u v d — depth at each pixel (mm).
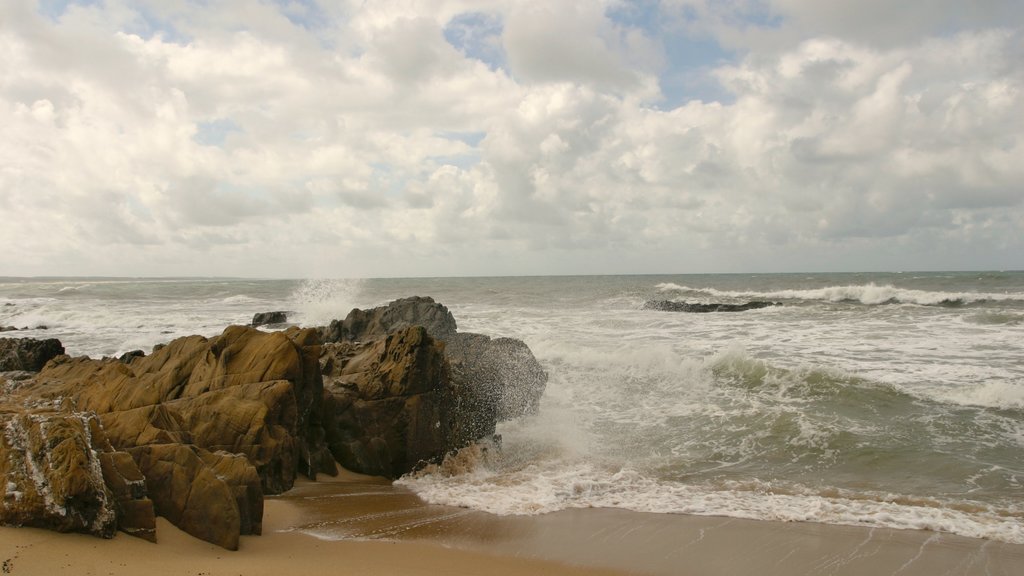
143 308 50656
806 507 11086
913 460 13547
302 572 7520
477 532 9805
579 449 14984
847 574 8617
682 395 19484
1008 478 12492
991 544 9523
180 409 11203
